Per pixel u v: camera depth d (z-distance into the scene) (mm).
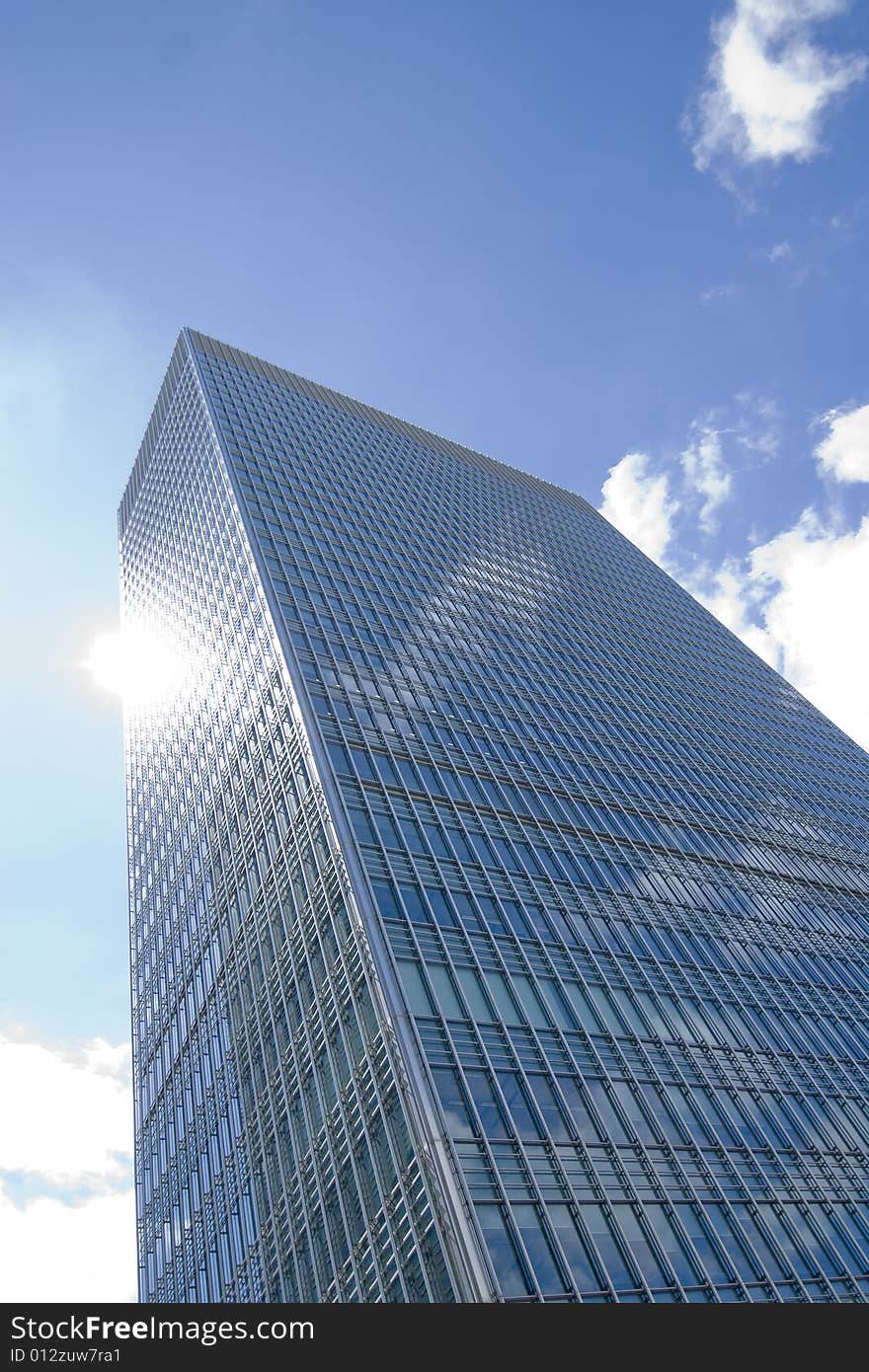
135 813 85750
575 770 64438
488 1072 33844
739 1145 38500
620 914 50625
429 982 36750
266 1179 40344
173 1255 50531
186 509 93375
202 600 78812
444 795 51562
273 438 98000
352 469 102438
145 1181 58344
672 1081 40125
